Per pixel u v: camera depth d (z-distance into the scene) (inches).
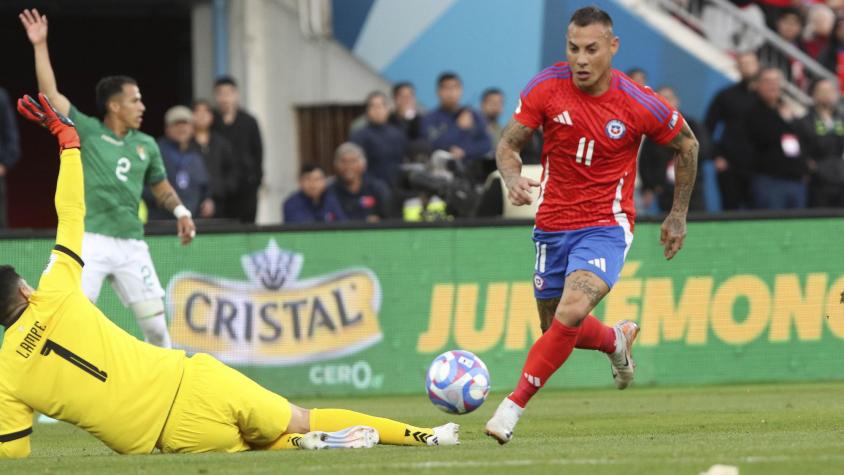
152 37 3051.2
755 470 796.0
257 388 986.1
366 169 2197.3
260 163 2192.4
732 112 2292.1
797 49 2664.9
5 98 2135.8
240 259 1753.2
